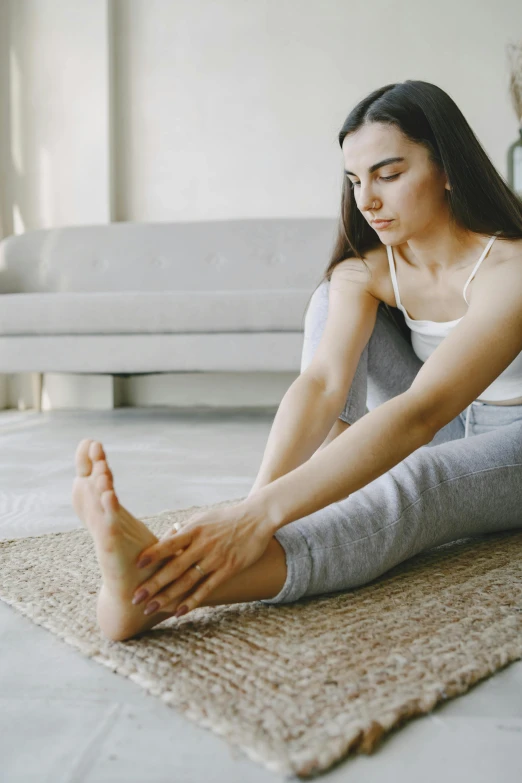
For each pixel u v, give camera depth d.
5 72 4.41
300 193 4.39
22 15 4.37
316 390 1.13
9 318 3.33
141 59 4.43
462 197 1.03
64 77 4.36
